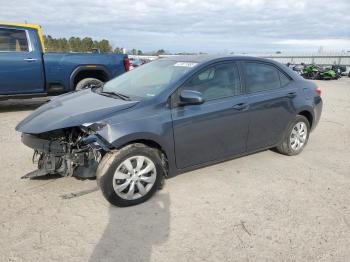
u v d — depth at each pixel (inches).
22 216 131.7
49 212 135.4
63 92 329.7
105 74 346.9
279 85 197.3
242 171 184.9
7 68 295.0
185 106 152.9
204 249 115.4
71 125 133.8
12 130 254.8
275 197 155.6
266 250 116.2
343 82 999.6
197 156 161.5
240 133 175.8
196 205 145.1
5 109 339.9
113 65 347.3
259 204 148.3
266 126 188.4
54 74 318.0
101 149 137.2
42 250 111.9
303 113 215.0
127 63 358.0
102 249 113.6
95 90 185.0
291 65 1293.1
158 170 146.3
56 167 145.3
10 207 138.1
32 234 120.5
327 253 115.8
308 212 142.8
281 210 143.6
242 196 155.1
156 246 116.2
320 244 120.6
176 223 130.6
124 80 186.9
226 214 138.6
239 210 142.3
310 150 229.1
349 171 191.8
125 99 154.4
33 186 157.6
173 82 153.9
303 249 117.5
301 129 211.9
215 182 169.0
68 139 145.6
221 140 168.2
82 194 149.4
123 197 139.3
